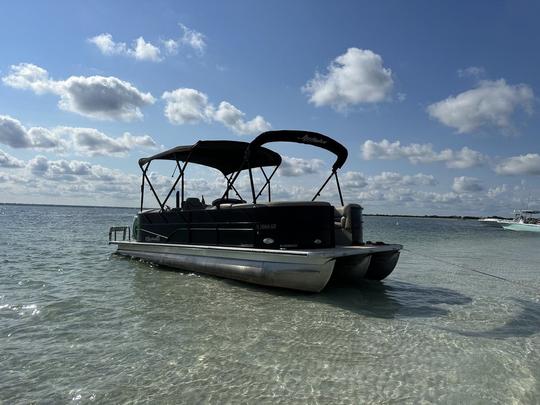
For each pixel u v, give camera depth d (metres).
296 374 3.69
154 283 7.79
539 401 3.27
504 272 10.78
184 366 3.84
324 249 6.94
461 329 5.20
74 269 9.65
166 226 9.91
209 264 8.22
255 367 3.83
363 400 3.24
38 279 8.27
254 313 5.69
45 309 5.80
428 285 8.44
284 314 5.67
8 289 7.25
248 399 3.23
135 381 3.53
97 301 6.31
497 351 4.39
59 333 4.76
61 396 3.27
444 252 17.27
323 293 7.08
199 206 9.91
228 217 8.02
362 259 7.35
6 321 5.23
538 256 15.94
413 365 3.94
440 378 3.66
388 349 4.38
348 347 4.40
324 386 3.47
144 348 4.29
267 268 7.01
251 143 7.66
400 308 6.25
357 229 8.26
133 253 11.13
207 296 6.70
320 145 8.48
